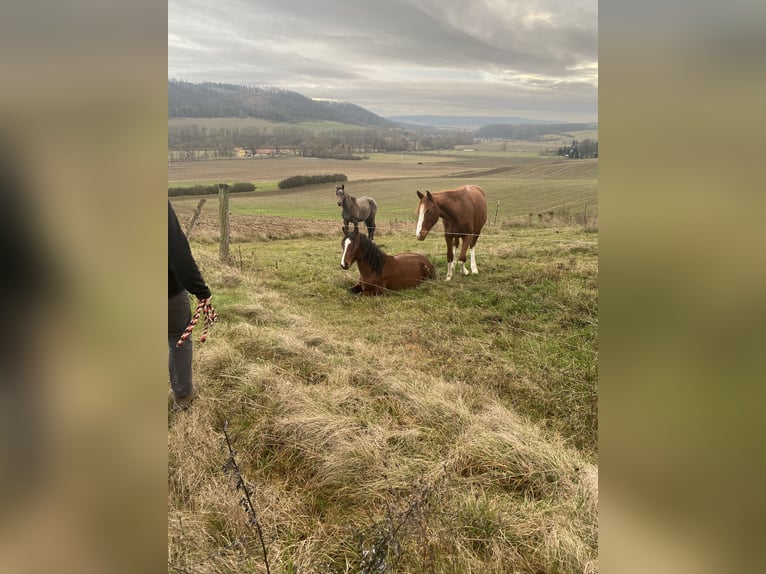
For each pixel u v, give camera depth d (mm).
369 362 3697
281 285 6812
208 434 2486
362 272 6359
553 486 2248
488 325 4848
